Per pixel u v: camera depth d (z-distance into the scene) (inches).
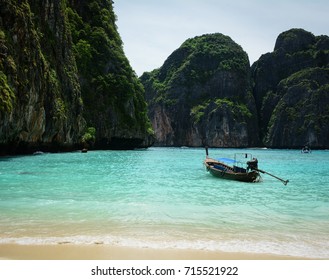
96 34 3117.6
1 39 1419.8
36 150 1891.0
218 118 5654.5
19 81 1517.0
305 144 5162.4
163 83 6658.5
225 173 965.8
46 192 681.6
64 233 412.5
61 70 2263.8
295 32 6264.8
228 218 507.5
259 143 5890.8
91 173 1030.4
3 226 436.1
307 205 627.5
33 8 2057.1
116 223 463.2
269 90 6151.6
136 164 1456.7
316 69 5575.8
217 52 6382.9
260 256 353.1
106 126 2923.2
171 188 790.5
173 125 6131.9
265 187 855.7
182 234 419.8
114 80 3075.8
